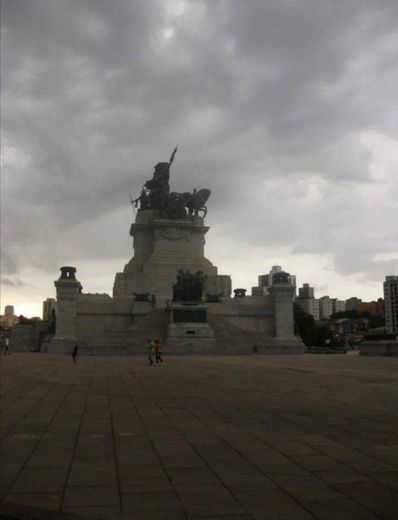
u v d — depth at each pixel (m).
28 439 13.16
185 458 11.16
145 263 116.12
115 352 71.69
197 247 122.00
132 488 9.02
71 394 23.16
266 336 88.94
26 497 8.53
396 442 12.73
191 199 123.38
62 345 92.75
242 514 7.76
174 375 34.28
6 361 53.75
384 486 9.09
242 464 10.65
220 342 81.94
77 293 104.06
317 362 50.47
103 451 11.82
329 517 7.62
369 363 48.03
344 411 17.84
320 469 10.22
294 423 15.45
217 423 15.48
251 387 26.17
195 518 7.61
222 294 116.12
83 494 8.70
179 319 79.81
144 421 15.84
